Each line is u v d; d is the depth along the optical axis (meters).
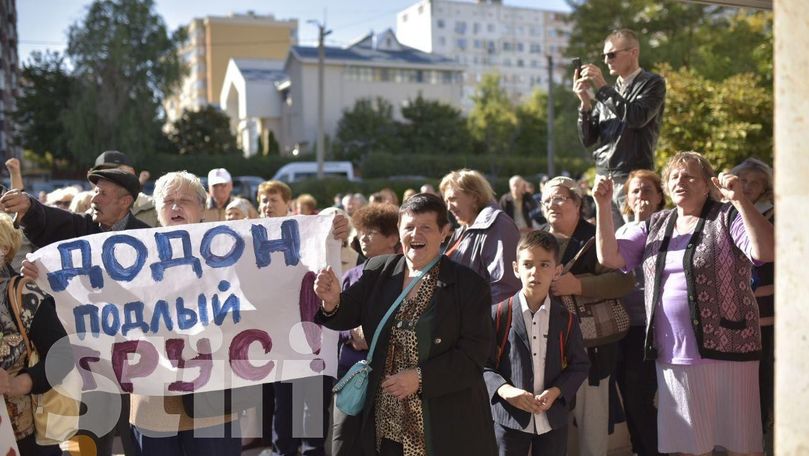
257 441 6.50
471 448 3.69
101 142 47.41
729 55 27.81
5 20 53.56
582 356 4.54
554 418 4.43
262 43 104.50
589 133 6.55
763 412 5.04
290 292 4.46
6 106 55.75
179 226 4.47
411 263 3.75
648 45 29.91
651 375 5.37
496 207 5.25
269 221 4.50
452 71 70.44
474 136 57.66
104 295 4.41
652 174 5.51
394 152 57.94
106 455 4.72
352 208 11.48
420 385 3.57
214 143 56.53
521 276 4.52
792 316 2.07
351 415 3.82
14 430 3.91
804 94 2.03
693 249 4.37
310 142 64.62
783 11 2.06
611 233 4.52
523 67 128.75
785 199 2.07
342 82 66.12
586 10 32.44
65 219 4.93
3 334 3.73
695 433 4.32
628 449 5.87
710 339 4.28
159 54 48.41
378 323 3.77
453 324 3.67
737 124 11.50
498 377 4.52
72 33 47.44
